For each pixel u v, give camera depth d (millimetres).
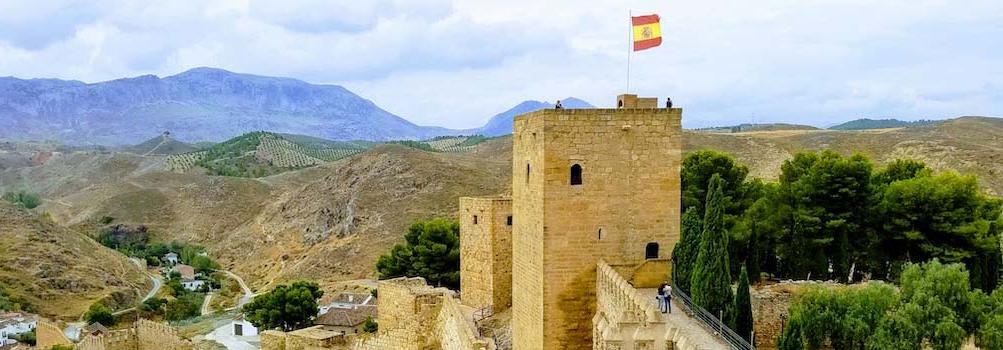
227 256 188500
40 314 121812
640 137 35031
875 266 54156
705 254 31922
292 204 195750
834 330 35438
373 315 85062
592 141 34719
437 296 56500
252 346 81562
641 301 27016
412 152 187250
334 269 141875
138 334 75062
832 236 53188
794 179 58938
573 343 34906
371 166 184000
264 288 147250
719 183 32250
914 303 34312
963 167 120938
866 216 53906
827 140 161000
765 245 57000
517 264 40125
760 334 43312
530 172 36875
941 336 33219
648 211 35250
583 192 34719
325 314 85688
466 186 165625
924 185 52344
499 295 59406
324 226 171625
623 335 25297
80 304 129875
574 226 34719
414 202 161125
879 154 144625
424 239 87750
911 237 51469
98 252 163250
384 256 96688
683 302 33219
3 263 137000
